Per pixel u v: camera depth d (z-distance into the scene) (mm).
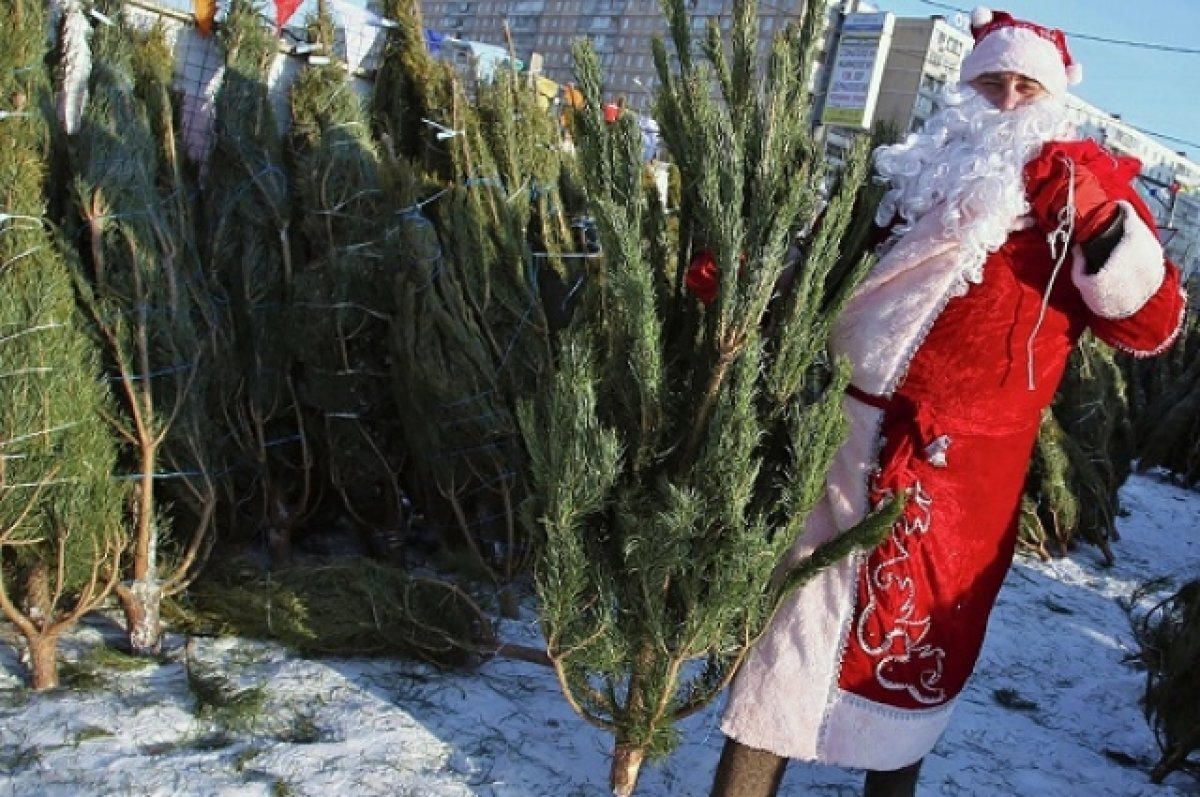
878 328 2484
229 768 2746
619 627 2578
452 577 4266
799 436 2344
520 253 4207
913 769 2729
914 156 2533
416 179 4305
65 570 2973
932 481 2457
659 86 2676
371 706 3176
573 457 2391
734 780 2625
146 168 3311
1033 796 3363
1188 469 11156
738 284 2398
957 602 2525
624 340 2533
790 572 2484
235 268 3953
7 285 2820
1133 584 6539
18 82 3045
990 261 2424
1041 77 2438
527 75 5121
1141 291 2309
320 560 4297
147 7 4676
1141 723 4168
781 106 2459
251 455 3959
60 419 2865
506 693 3422
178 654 3371
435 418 3959
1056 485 6656
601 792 2900
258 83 4133
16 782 2557
